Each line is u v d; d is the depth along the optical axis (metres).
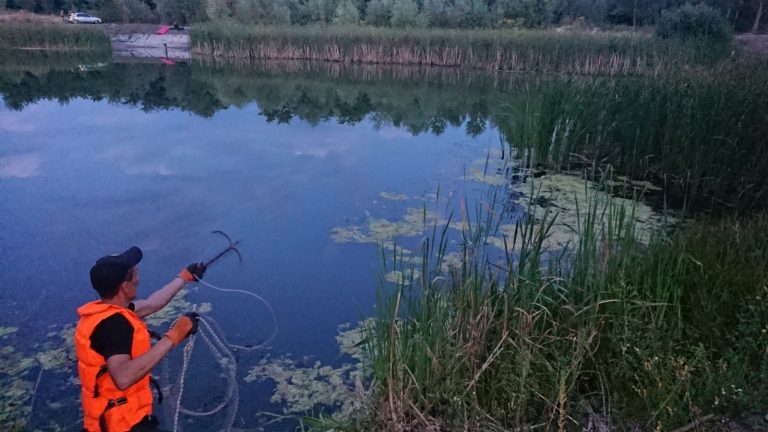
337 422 3.56
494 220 7.23
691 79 10.22
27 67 23.17
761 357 3.73
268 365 4.33
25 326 4.77
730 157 8.29
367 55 26.78
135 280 3.11
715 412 3.39
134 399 3.11
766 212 7.21
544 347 3.84
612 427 3.31
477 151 11.19
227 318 4.97
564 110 10.30
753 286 4.25
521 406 3.45
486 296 4.07
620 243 4.76
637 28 30.08
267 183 8.80
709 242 4.98
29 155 10.14
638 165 9.58
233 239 6.65
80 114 14.02
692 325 4.05
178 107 15.44
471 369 3.70
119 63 25.44
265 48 27.91
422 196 8.27
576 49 22.58
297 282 5.64
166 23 39.91
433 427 3.46
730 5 24.64
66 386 4.02
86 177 8.92
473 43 25.16
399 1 32.75
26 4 45.16
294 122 13.84
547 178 9.29
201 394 3.96
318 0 35.59
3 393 3.93
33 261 5.98
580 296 4.29
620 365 3.64
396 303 3.79
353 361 4.40
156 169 9.45
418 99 17.91
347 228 7.01
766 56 14.48
